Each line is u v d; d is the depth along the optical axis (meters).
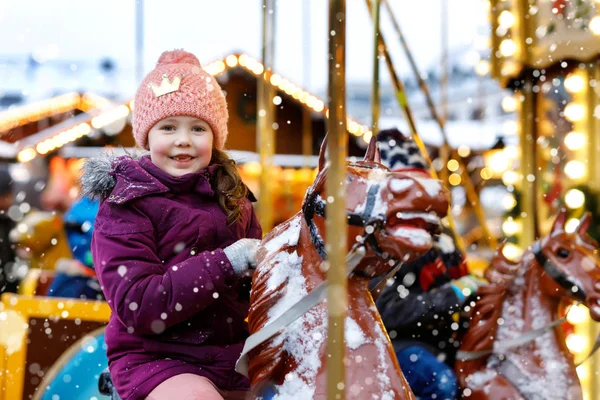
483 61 4.09
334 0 1.49
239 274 1.85
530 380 2.38
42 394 3.27
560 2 3.53
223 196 2.09
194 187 2.07
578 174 3.72
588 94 3.72
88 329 3.33
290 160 8.56
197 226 2.01
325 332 1.68
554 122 3.88
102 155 2.12
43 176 5.98
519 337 2.42
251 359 1.75
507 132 4.21
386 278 1.89
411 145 2.90
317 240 1.72
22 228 5.11
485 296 2.51
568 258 2.42
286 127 8.66
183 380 1.88
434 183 1.56
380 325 1.74
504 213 4.07
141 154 2.23
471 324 2.52
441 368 2.55
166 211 1.99
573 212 3.69
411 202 1.54
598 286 2.37
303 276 1.74
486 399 2.41
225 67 8.30
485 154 8.23
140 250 1.91
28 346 3.30
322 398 1.62
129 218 1.95
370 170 1.67
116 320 2.01
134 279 1.86
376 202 1.58
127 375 1.93
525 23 3.61
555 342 2.42
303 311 1.66
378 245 1.59
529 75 3.87
